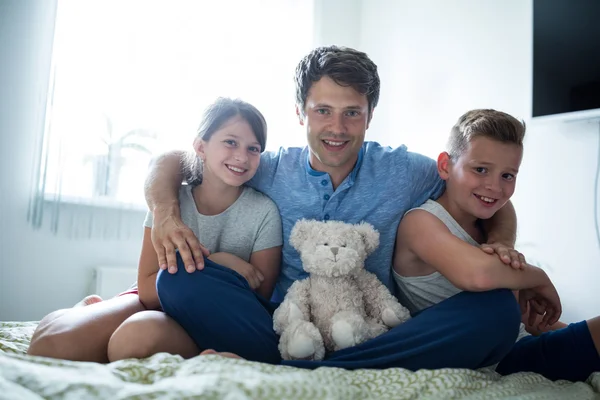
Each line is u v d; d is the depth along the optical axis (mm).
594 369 1052
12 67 2000
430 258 1083
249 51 2467
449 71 2236
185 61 2305
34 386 694
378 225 1224
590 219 1664
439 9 2305
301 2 2609
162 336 948
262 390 725
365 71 1158
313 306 1062
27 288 2020
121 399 678
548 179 1804
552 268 1768
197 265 1004
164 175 1249
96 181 2113
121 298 1162
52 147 2047
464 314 955
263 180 1304
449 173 1195
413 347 950
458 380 858
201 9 2361
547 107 1763
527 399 842
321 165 1242
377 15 2674
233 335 1000
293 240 1123
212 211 1267
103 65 2143
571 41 1699
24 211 2016
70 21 2090
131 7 2205
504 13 2000
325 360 976
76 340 989
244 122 1209
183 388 711
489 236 1180
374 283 1115
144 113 2211
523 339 1158
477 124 1135
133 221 2209
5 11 1993
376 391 816
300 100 1224
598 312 1622
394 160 1264
